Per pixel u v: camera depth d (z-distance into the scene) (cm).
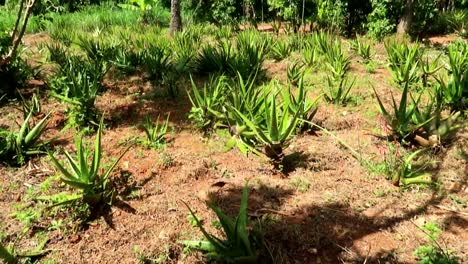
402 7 953
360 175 350
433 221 295
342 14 997
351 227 288
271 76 618
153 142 393
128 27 1094
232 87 472
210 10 1262
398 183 335
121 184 329
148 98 520
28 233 276
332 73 603
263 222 285
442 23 1035
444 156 381
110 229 283
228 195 321
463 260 258
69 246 268
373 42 860
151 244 270
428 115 401
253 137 388
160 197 318
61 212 291
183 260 262
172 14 1005
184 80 592
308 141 408
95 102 496
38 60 678
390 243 274
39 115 446
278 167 355
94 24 1124
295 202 312
